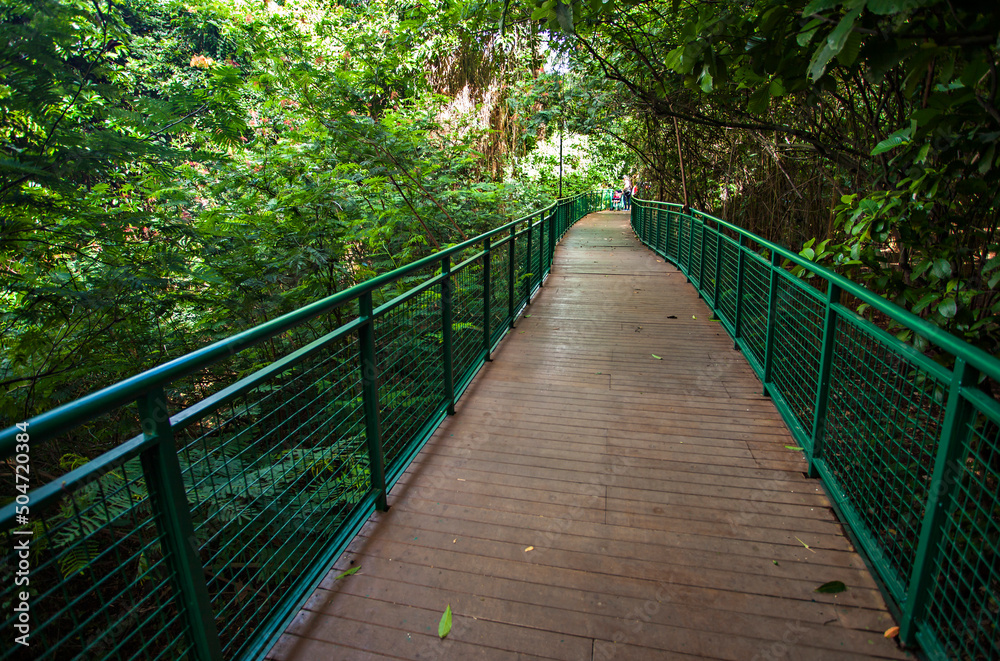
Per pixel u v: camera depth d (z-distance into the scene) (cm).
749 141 886
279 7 1006
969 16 197
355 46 804
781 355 391
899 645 189
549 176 1833
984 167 238
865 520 242
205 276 420
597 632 197
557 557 237
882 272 319
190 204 509
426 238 757
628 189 3116
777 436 348
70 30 309
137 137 364
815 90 268
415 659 187
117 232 373
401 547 244
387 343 288
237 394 166
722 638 194
